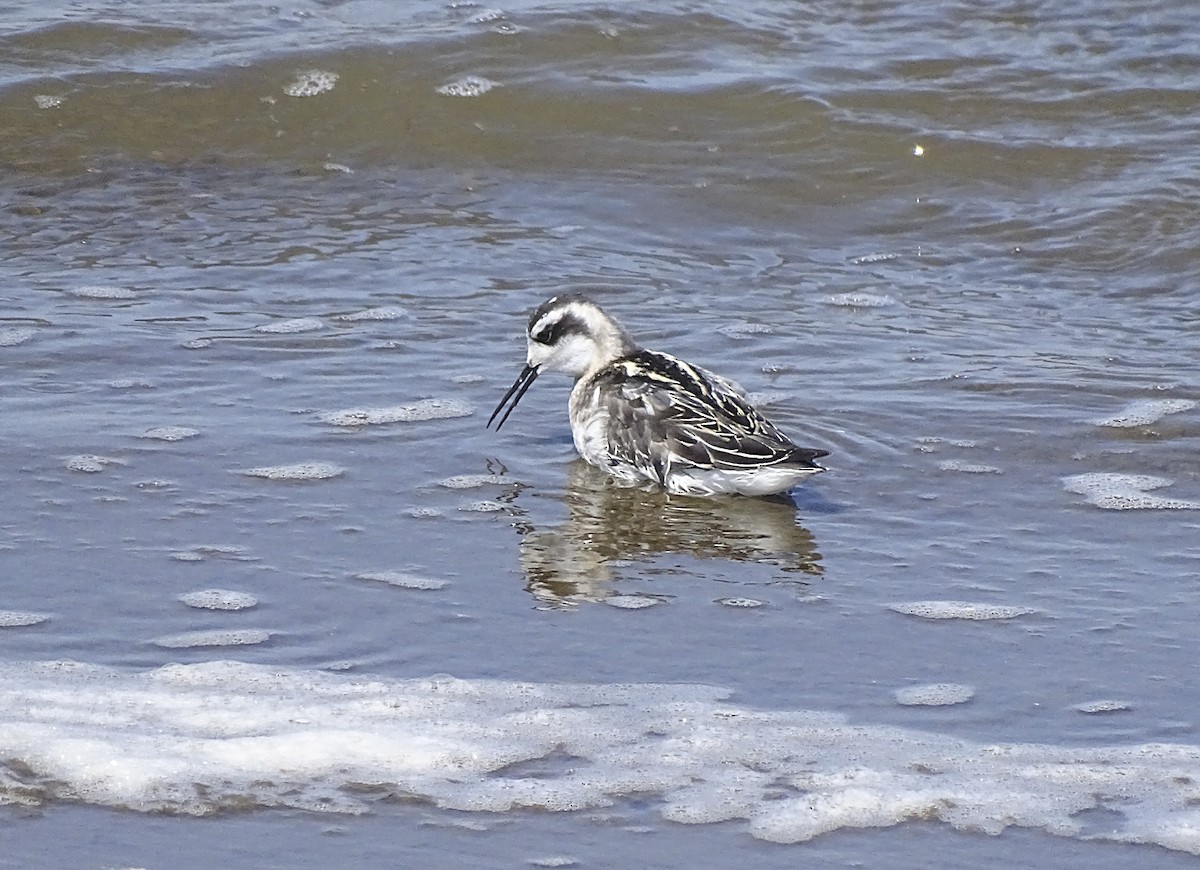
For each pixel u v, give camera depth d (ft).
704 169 70.13
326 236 64.75
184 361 53.31
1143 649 36.78
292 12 80.02
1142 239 64.69
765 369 53.88
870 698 34.88
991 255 64.59
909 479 46.26
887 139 71.20
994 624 38.04
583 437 47.29
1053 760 32.55
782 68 75.72
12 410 49.32
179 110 73.26
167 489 44.60
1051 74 75.15
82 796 31.14
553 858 29.55
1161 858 29.60
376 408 50.44
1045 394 51.75
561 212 67.51
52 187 68.39
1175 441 48.44
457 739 33.04
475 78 74.59
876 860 29.55
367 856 29.58
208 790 31.37
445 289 60.13
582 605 39.01
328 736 33.01
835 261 64.23
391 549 41.73
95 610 38.17
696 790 31.50
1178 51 76.28
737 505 44.98
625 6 79.25
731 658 36.55
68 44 76.69
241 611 38.32
